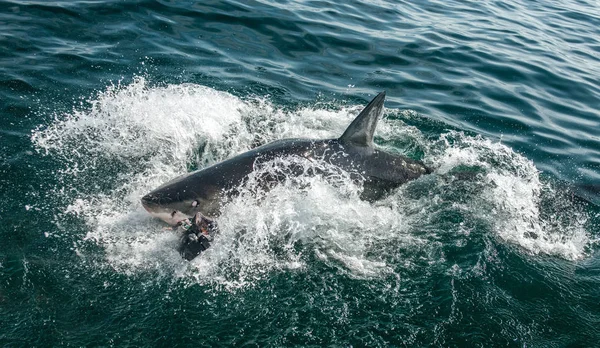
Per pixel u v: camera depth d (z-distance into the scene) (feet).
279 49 42.55
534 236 24.89
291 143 26.50
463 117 37.11
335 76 40.19
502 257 23.07
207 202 24.36
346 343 18.29
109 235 22.66
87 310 18.79
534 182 29.89
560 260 23.50
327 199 25.35
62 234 22.20
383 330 18.92
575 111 39.99
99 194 24.90
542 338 19.22
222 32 43.14
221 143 30.19
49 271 20.21
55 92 31.73
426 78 41.88
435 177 28.91
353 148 27.02
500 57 47.29
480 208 26.61
